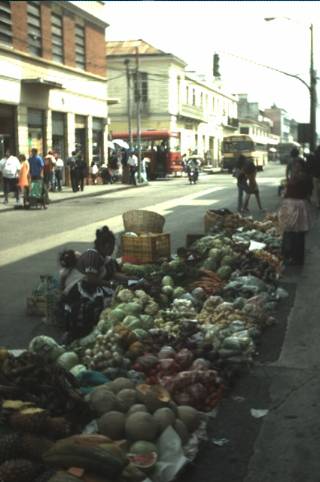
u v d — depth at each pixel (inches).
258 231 470.3
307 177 396.8
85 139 1400.1
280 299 312.2
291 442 165.9
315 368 219.3
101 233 281.1
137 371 194.1
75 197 1014.4
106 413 155.9
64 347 218.2
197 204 860.0
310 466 154.1
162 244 358.0
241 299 273.0
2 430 147.5
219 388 189.3
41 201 829.2
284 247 401.4
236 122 3454.7
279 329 264.5
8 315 288.5
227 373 200.8
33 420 143.9
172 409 164.1
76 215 738.2
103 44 1483.8
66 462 128.4
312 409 185.9
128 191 1198.9
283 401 191.8
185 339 218.7
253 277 313.3
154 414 157.2
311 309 294.7
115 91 2252.7
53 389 161.0
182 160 1908.2
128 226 401.1
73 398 160.1
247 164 713.0
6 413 149.3
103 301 248.4
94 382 181.8
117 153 1536.7
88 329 239.8
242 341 222.7
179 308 260.5
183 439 156.1
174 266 317.7
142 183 1408.7
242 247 366.3
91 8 1390.3
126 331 209.3
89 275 244.7
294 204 394.0
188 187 1304.1
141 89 2239.2
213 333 225.6
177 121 2349.9
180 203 881.5
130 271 312.8
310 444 164.9
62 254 256.4
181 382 182.1
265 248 409.4
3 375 163.5
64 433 148.7
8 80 1066.1
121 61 2219.5
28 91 1132.5
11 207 820.0
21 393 159.2
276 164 3353.8
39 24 1178.0
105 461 128.1
